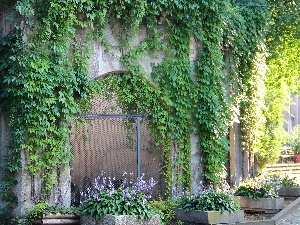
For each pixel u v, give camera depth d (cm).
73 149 1519
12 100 1426
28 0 1406
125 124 1602
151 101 1634
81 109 1525
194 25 1673
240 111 1950
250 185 1680
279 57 2208
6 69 1435
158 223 1355
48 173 1455
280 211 1623
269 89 2239
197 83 1688
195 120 1692
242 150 1962
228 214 1451
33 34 1438
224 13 1725
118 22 1578
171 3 1639
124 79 1593
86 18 1516
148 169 1636
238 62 1883
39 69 1415
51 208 1405
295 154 2844
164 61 1647
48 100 1431
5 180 1434
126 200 1337
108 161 1570
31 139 1428
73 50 1502
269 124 2181
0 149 1449
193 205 1479
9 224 1416
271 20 2108
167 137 1655
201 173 1703
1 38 1430
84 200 1458
